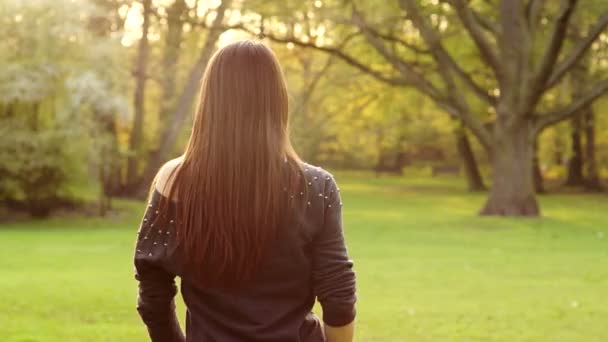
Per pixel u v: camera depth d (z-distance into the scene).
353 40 33.72
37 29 29.38
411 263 16.20
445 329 9.12
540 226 25.66
